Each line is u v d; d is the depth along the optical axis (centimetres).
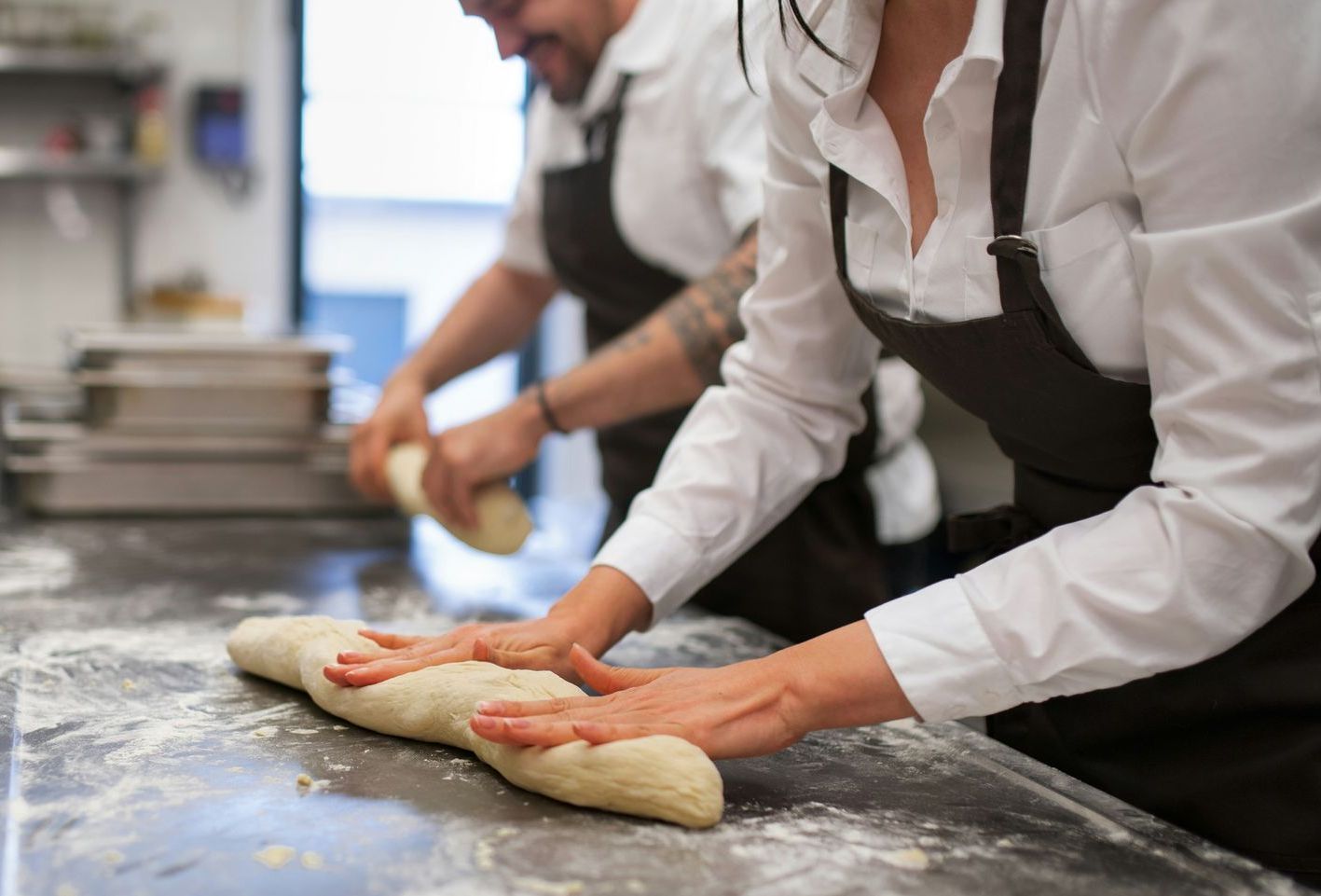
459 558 202
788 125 107
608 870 77
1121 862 81
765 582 175
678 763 84
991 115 87
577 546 222
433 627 151
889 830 85
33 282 426
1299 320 75
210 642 138
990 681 85
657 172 169
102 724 106
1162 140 77
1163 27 76
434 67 568
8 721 106
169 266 442
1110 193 84
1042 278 88
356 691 105
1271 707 92
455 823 84
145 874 75
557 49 173
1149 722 98
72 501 224
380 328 599
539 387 168
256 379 230
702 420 124
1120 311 86
